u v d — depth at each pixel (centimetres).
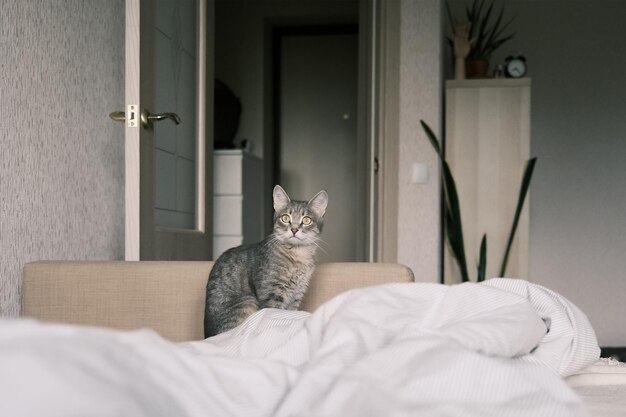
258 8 585
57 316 189
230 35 587
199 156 312
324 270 189
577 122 519
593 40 518
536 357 110
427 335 95
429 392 85
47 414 52
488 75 484
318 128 620
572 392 90
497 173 417
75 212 230
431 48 402
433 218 401
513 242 416
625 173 515
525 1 519
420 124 402
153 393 66
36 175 204
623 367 129
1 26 185
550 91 521
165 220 275
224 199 460
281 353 106
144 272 190
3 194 186
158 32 265
